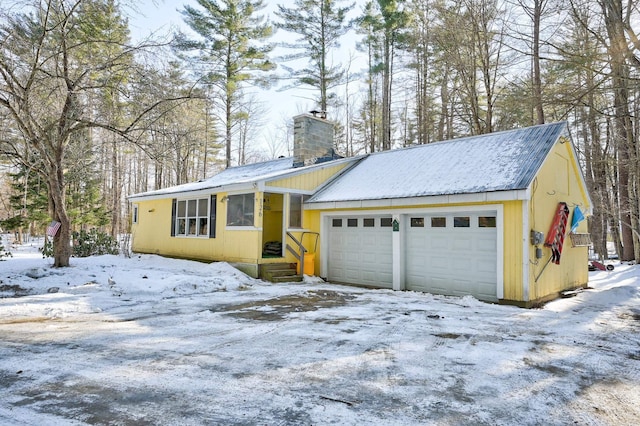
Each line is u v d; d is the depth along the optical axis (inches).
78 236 623.2
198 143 591.5
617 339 217.8
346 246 459.8
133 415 117.1
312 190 488.1
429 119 908.6
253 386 141.2
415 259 397.4
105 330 219.5
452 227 371.6
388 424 114.0
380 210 418.9
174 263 513.0
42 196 773.3
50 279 355.3
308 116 549.6
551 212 367.9
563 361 177.2
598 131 711.1
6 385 139.0
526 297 314.0
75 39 386.9
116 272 402.3
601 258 754.8
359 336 213.0
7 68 334.3
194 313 269.3
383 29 927.0
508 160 365.4
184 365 162.7
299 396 132.9
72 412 118.5
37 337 203.0
